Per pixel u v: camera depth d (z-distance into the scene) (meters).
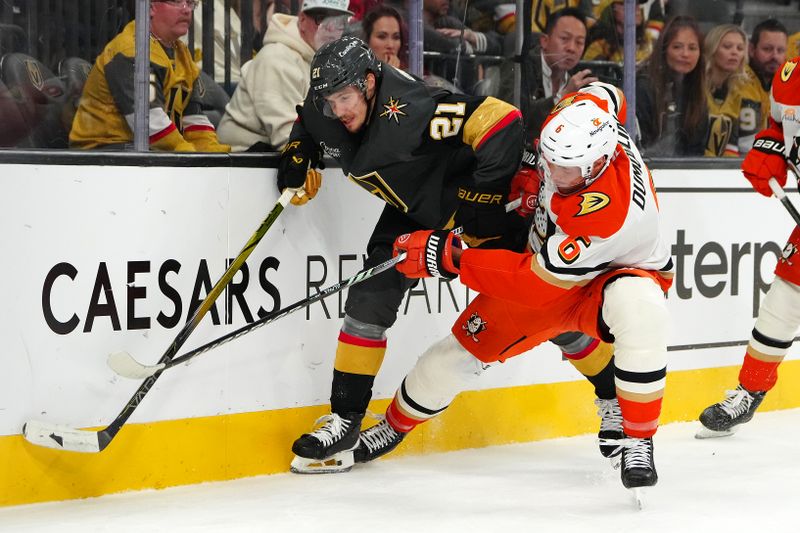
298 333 8.16
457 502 7.25
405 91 7.40
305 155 7.80
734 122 11.08
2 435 6.95
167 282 7.54
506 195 7.73
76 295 7.15
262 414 8.00
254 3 8.90
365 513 6.96
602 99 7.04
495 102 7.46
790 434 9.46
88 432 6.92
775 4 11.15
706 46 10.77
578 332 8.07
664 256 7.37
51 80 7.91
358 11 8.97
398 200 7.69
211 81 8.73
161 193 7.46
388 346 8.59
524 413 9.20
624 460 7.19
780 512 7.03
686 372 10.05
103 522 6.70
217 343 7.20
